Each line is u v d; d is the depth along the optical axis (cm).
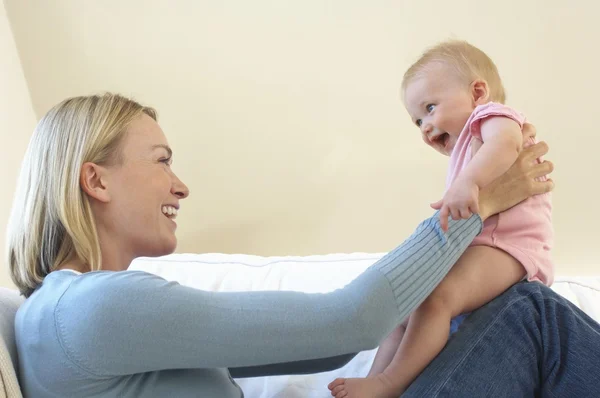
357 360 122
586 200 196
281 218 219
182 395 79
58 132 92
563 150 193
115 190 91
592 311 131
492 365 84
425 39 188
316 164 210
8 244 91
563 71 184
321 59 195
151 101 208
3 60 195
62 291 76
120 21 193
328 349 74
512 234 100
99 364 70
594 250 201
